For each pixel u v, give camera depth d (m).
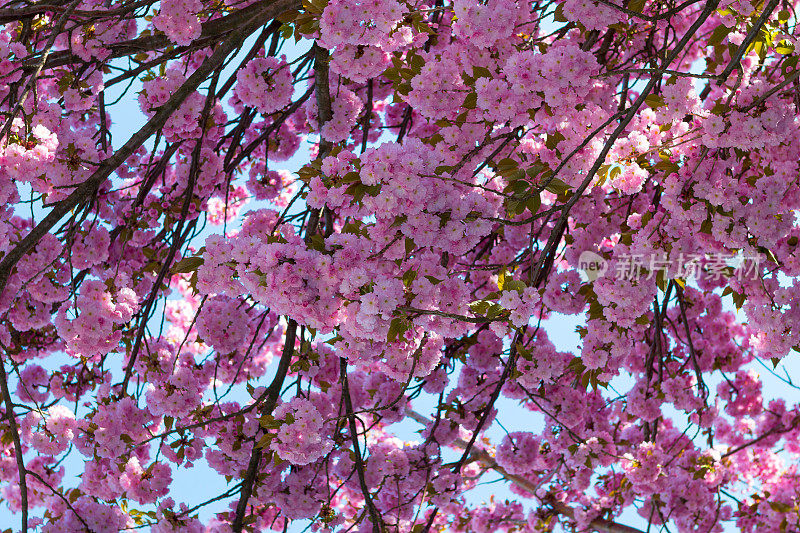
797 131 3.35
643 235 3.44
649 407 4.94
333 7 3.13
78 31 3.88
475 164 3.77
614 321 3.84
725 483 5.90
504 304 2.83
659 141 3.30
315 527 4.56
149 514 4.07
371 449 5.17
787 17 3.21
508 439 5.61
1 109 3.81
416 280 2.99
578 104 3.32
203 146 4.82
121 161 3.25
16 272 4.16
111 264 4.79
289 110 4.82
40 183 3.33
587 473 5.65
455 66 3.46
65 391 4.69
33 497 4.96
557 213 4.66
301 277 2.89
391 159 2.83
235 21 3.81
